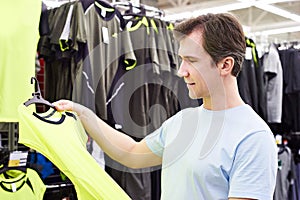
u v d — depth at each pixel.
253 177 1.13
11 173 2.17
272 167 1.15
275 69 3.91
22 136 1.22
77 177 1.19
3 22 2.02
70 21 2.29
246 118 1.23
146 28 2.62
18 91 2.04
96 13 2.36
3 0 2.04
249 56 3.52
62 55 2.30
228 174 1.20
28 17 2.09
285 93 4.08
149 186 2.65
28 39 2.09
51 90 2.50
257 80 3.63
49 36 2.35
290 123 4.14
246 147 1.16
